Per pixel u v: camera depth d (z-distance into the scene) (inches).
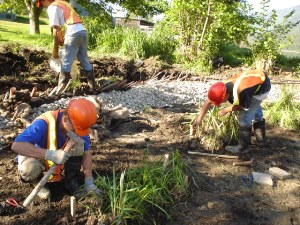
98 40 455.5
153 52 434.9
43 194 121.0
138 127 198.7
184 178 136.9
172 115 223.6
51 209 117.2
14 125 180.9
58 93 231.5
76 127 105.0
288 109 223.3
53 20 216.1
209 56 417.4
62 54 226.8
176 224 118.0
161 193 130.3
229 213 125.3
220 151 174.4
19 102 200.8
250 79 152.1
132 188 123.6
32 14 555.5
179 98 269.3
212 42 431.8
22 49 319.6
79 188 124.3
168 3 458.6
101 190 121.6
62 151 104.1
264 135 183.0
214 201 132.1
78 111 103.1
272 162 166.6
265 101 251.8
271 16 428.5
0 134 169.5
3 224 109.2
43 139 108.5
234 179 149.7
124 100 243.0
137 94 259.1
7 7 555.2
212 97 154.7
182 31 431.8
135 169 138.6
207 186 142.3
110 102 233.1
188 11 415.2
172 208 125.5
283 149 183.0
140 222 116.1
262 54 431.8
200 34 423.2
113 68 318.0
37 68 299.0
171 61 430.3
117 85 268.5
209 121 182.9
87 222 112.7
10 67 286.0
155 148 171.0
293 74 420.5
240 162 161.2
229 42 446.6
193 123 176.9
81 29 223.9
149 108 234.1
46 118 108.9
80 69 288.0
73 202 112.1
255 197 137.6
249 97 152.0
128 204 115.0
